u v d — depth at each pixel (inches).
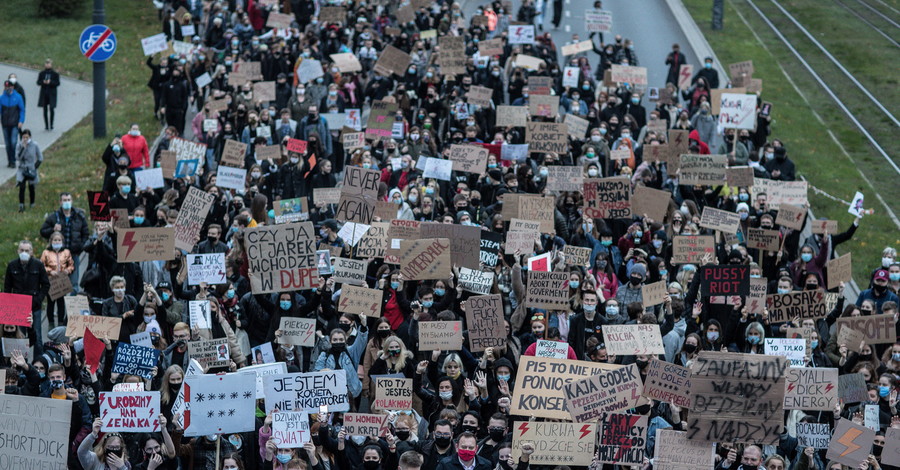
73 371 876.0
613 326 872.9
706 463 731.4
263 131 1412.4
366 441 778.2
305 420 752.3
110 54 1754.4
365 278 1002.1
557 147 1392.7
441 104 1627.7
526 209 1138.7
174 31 2079.2
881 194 1871.3
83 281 1036.5
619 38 1984.5
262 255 916.0
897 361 914.7
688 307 1010.7
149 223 1189.1
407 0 2116.1
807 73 2591.0
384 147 1439.5
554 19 2573.8
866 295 1067.9
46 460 711.7
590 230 1141.7
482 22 2053.4
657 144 1400.1
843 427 763.4
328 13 1916.8
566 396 770.2
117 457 737.6
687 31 2778.1
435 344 882.1
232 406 737.6
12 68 2262.6
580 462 749.3
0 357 885.2
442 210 1242.6
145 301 922.7
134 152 1358.3
